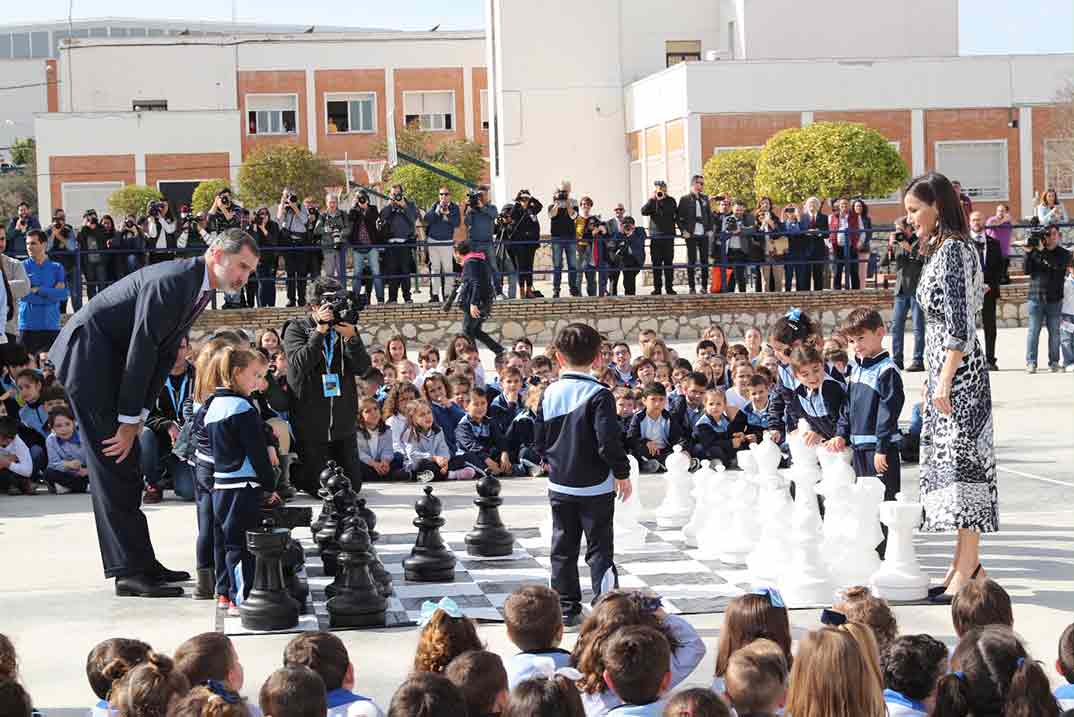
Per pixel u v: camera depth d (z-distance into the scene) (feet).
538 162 140.05
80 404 28.94
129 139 172.55
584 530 26.58
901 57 126.72
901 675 17.43
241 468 27.78
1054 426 51.31
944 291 26.37
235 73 189.26
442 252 86.94
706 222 86.94
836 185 108.27
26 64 255.50
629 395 45.14
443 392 45.01
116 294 28.96
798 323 36.11
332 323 37.81
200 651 17.38
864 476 29.76
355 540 26.78
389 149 137.69
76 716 21.27
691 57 146.10
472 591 29.12
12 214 207.72
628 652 16.47
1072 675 17.38
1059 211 93.40
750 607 18.66
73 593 29.78
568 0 139.33
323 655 17.58
